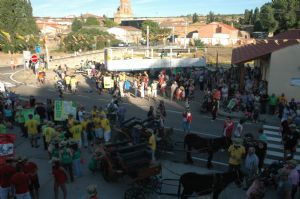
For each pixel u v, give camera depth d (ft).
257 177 42.88
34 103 74.23
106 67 138.10
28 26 220.84
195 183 39.91
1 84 97.96
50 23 366.43
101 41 266.57
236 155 45.03
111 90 108.99
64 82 118.62
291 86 89.40
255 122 78.69
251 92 88.84
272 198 43.34
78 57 191.72
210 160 52.37
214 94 88.02
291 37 122.72
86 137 59.11
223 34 363.56
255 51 109.29
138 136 55.52
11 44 205.46
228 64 211.41
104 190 45.03
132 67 138.62
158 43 294.87
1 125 58.49
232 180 40.55
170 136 62.08
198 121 79.66
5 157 46.42
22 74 144.05
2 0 206.18
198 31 374.02
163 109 70.64
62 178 40.14
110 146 49.34
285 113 70.85
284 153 56.18
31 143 59.88
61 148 46.11
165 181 47.83
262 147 48.88
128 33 354.54
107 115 71.05
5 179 37.45
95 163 49.42
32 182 39.93
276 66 89.51
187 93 101.40
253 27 406.41
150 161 44.96
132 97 102.58
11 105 75.10
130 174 44.45
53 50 242.37
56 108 67.31
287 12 260.42
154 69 142.61
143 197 41.16
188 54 165.99
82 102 95.91
